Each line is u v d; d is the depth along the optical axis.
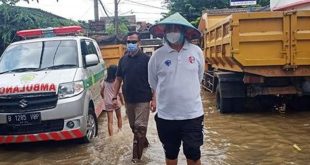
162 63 4.41
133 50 6.31
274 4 14.66
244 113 9.90
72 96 7.12
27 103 6.98
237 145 7.01
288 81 9.01
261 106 10.38
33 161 6.73
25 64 7.89
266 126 8.30
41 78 7.25
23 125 7.03
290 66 8.37
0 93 7.04
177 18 4.39
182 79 4.37
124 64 6.45
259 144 6.99
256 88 9.12
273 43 8.37
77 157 6.82
